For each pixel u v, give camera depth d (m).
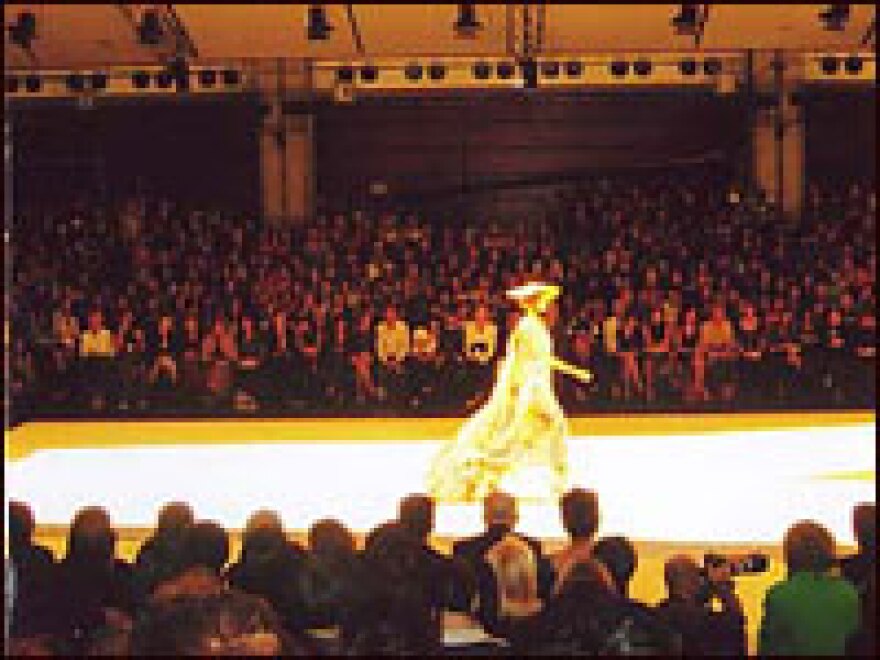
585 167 20.02
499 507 7.18
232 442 14.52
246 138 20.02
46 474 12.26
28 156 19.45
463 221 20.06
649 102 19.78
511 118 20.00
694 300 18.23
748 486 11.18
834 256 18.66
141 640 6.05
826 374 17.73
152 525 10.09
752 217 19.28
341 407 17.81
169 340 17.91
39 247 18.78
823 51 18.59
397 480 11.62
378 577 6.54
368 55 18.52
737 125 19.73
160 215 19.23
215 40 17.22
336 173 20.25
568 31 17.08
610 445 13.77
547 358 10.30
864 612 6.36
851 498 10.66
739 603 6.63
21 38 14.97
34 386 17.56
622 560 6.97
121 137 19.75
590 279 18.47
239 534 9.72
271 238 19.03
